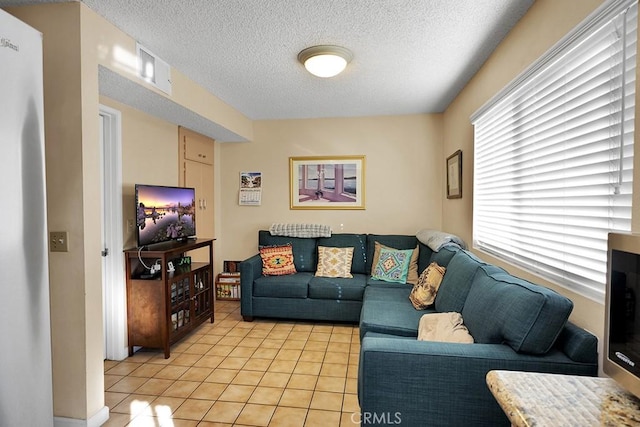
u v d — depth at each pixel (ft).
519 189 6.98
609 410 2.64
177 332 9.72
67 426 6.29
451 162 12.21
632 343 2.66
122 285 9.24
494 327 5.15
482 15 6.63
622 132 4.21
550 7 5.68
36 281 4.22
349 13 6.55
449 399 4.76
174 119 11.12
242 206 15.23
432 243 10.84
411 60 8.70
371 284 11.57
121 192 9.23
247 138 14.56
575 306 5.14
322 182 14.69
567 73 5.32
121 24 6.97
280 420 6.53
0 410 3.74
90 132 6.44
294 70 9.37
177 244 10.52
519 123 6.93
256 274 12.31
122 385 7.82
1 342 3.76
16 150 3.98
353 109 13.33
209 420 6.55
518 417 2.59
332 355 9.35
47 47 6.28
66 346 6.35
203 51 8.19
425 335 6.36
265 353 9.50
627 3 3.95
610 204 4.49
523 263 6.89
